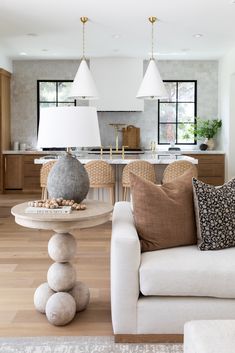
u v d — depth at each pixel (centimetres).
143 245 291
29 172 945
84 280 377
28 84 1001
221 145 964
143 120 1003
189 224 303
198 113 1002
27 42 807
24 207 304
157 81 611
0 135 931
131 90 940
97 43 814
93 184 584
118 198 650
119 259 262
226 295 260
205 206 296
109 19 652
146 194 295
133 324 265
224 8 597
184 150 986
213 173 934
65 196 306
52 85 1007
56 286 300
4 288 357
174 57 956
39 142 297
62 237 300
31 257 452
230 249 292
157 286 259
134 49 866
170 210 298
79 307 309
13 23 674
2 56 914
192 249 292
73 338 271
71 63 997
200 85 998
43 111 300
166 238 293
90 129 295
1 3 575
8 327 285
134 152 927
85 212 286
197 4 579
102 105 940
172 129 1011
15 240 530
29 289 355
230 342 174
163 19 651
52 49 872
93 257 451
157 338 266
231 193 306
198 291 260
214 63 993
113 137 1001
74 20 657
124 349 258
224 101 932
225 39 779
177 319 263
